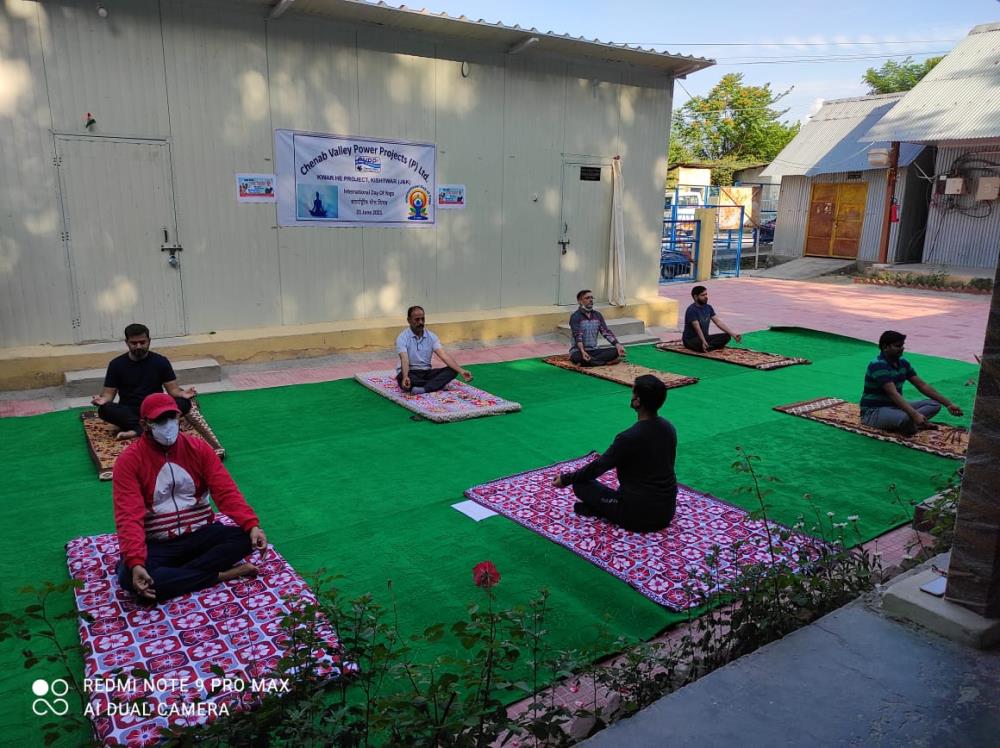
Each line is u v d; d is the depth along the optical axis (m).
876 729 2.43
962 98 18.55
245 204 8.59
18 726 2.82
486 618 2.54
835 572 3.63
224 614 3.55
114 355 7.75
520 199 10.76
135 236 8.01
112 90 7.63
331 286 9.38
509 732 2.35
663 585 3.94
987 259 18.78
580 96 11.01
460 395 7.81
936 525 4.23
